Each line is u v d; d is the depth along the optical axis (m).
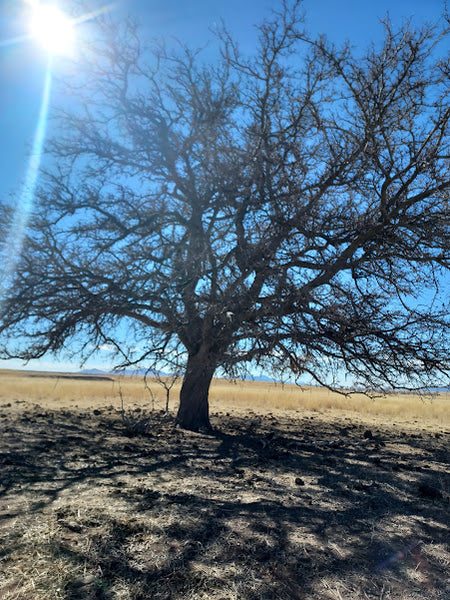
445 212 9.00
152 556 3.68
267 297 7.64
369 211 8.98
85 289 8.32
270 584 3.36
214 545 3.94
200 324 9.89
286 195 7.70
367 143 8.32
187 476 6.36
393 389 9.26
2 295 8.20
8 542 3.83
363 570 3.66
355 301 8.90
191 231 9.13
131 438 9.34
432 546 4.16
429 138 7.79
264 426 12.47
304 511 4.98
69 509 4.62
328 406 21.25
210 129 8.72
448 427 14.62
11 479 5.83
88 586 3.21
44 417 11.84
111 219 8.95
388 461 8.06
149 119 9.48
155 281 8.26
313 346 8.40
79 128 9.74
